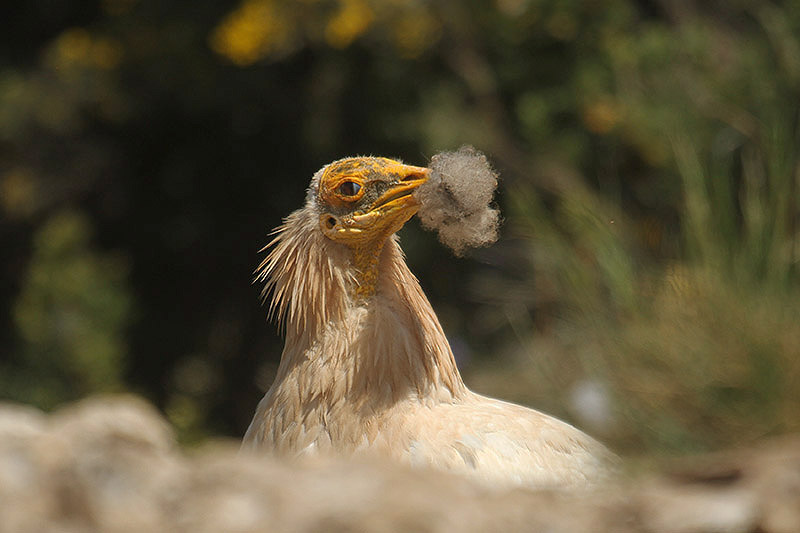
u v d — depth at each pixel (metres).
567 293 11.82
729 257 10.51
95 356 19.27
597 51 19.09
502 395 11.54
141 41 22.34
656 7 20.58
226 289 24.14
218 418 22.98
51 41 24.70
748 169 13.53
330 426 7.36
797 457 4.10
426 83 20.44
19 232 23.48
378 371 7.39
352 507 3.84
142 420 3.96
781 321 9.35
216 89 22.02
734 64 17.14
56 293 19.52
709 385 9.17
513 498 4.08
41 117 22.55
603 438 9.45
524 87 19.33
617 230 12.31
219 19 22.19
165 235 23.91
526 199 13.28
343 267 7.65
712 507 3.94
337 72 20.81
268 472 3.99
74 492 3.80
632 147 17.19
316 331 7.64
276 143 22.98
